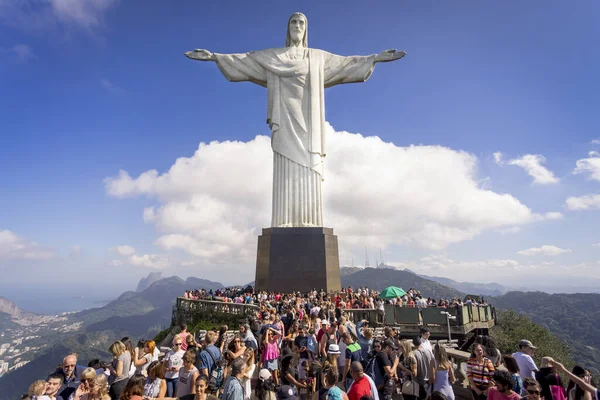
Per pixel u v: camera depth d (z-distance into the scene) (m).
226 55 30.78
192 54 30.44
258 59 30.80
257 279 28.50
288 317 16.00
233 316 22.77
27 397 6.22
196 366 8.81
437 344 7.94
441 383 7.62
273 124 30.05
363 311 22.03
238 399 6.89
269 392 8.24
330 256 28.11
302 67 30.23
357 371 7.00
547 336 41.16
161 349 17.47
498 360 7.54
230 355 9.13
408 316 21.19
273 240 27.80
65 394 7.48
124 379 8.44
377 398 7.00
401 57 30.70
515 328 42.34
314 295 23.59
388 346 9.02
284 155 29.58
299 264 27.39
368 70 30.89
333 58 31.39
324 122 30.44
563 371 7.14
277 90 30.31
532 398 5.73
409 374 8.30
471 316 21.92
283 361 8.95
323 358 10.97
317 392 8.92
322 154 30.20
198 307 25.44
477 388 7.31
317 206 29.22
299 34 31.42
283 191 29.23
